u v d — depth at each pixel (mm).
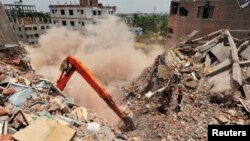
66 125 5207
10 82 7004
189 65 12219
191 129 7258
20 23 43188
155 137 7406
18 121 4734
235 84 8734
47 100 6742
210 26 20359
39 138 4215
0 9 10852
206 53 12461
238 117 7414
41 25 45062
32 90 6840
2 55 9383
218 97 8516
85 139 5152
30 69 9883
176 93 9641
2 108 5375
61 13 40406
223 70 10125
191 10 22016
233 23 18469
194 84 9945
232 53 10633
